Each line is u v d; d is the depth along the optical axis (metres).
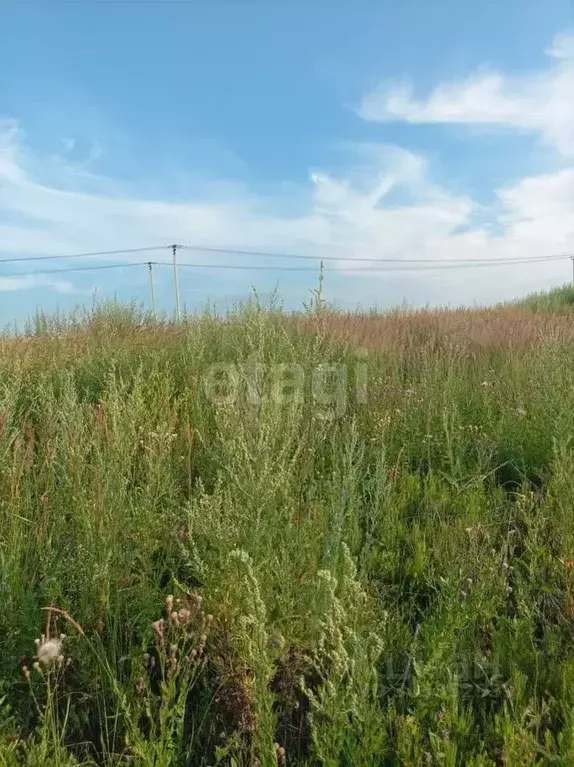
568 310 16.58
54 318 9.75
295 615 2.40
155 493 3.04
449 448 4.19
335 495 3.21
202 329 7.51
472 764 1.84
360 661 2.00
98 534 2.52
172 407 4.95
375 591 2.86
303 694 2.32
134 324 9.47
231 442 3.03
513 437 4.54
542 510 3.48
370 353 7.25
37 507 2.96
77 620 2.41
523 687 2.22
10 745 1.84
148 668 2.42
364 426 4.64
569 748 1.85
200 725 2.18
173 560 2.95
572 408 4.30
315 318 4.18
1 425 3.21
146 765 1.84
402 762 1.92
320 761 2.02
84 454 3.07
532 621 2.62
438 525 3.56
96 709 2.24
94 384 5.71
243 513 2.65
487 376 6.22
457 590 2.46
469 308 15.86
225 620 2.43
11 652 2.25
